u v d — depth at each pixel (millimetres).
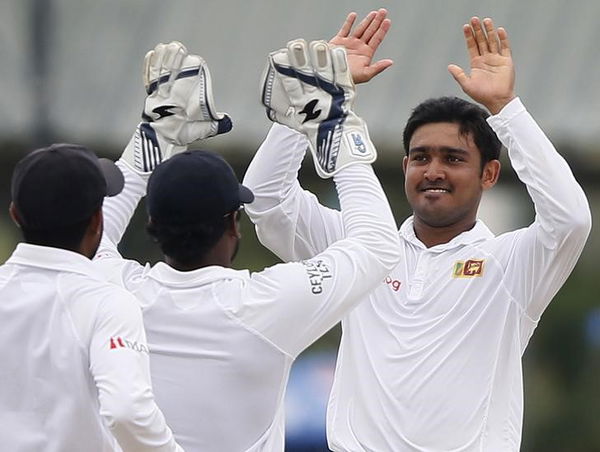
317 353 38469
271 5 42312
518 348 18062
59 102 39781
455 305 18188
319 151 15930
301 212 19062
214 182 15312
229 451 15250
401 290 18500
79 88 40344
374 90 38625
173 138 16547
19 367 14469
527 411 41531
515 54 39750
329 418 18703
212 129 16500
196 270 15484
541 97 38312
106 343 14125
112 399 13766
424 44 40094
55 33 41438
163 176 15344
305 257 19219
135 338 14258
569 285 42500
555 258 17719
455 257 18484
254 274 15641
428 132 18625
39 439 14367
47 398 14375
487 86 17594
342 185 15812
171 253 15461
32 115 38688
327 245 19141
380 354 18312
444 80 39000
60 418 14336
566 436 41406
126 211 16672
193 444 15219
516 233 18406
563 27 40375
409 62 39531
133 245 37375
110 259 15969
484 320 18078
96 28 42250
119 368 13938
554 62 39375
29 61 40469
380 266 15516
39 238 14750
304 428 35562
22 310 14539
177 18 42469
